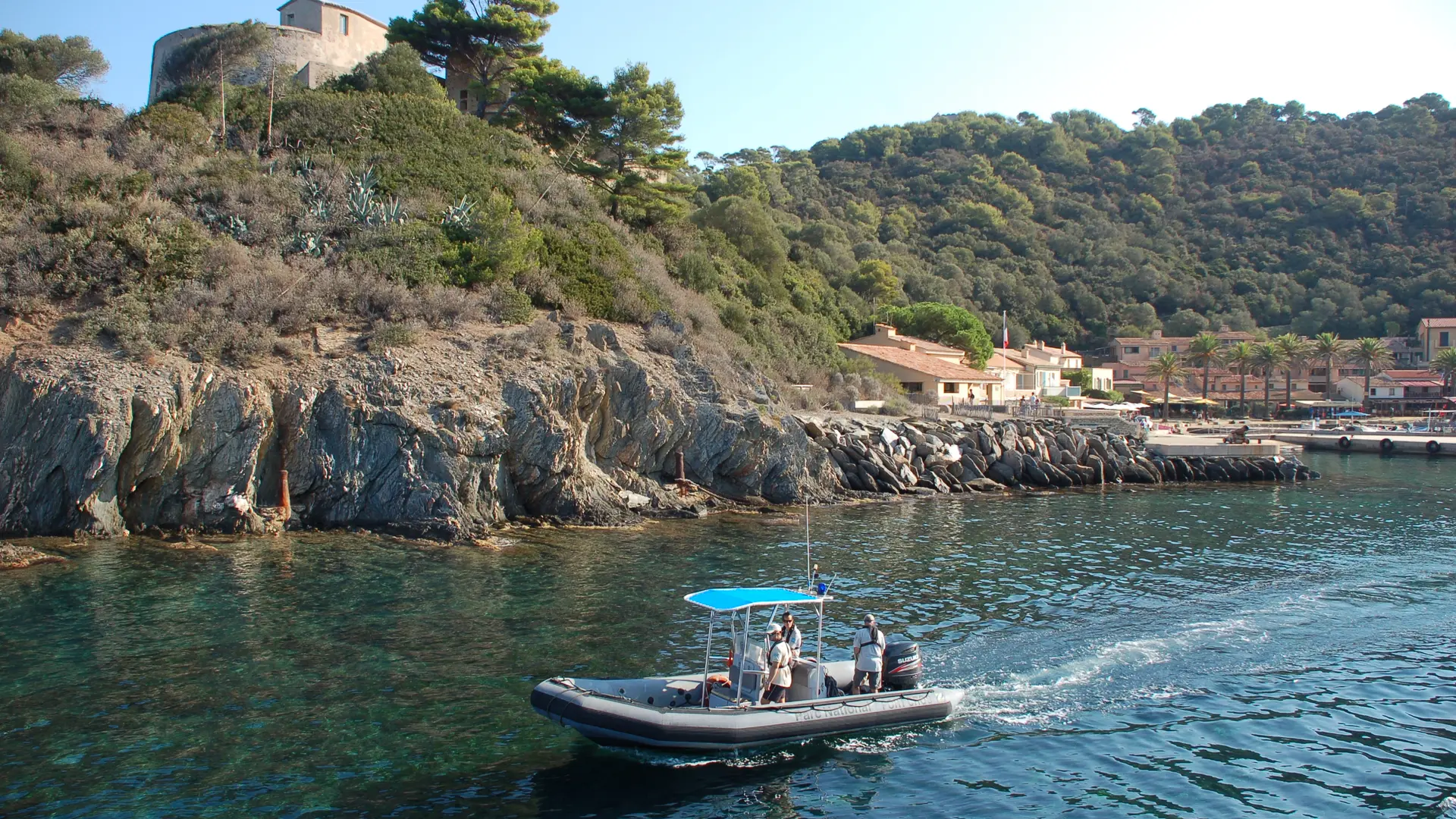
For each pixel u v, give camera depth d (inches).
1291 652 769.6
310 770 521.0
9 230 1323.8
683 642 759.1
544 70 2454.5
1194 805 510.9
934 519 1439.5
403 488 1179.9
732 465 1514.5
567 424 1337.4
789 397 2050.9
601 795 509.7
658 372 1517.0
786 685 614.2
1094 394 3895.2
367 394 1226.0
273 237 1496.1
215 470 1141.1
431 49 2497.5
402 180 1795.0
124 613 804.6
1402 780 542.0
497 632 777.6
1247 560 1141.1
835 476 1659.7
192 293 1267.2
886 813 500.4
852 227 5177.2
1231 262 5925.2
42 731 562.9
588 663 704.4
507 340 1407.5
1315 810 506.3
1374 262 5625.0
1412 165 6378.0
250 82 2346.2
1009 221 6082.7
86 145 1734.7
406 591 903.1
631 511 1347.2
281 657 703.1
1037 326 5093.5
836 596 934.4
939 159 6963.6
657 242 2333.9
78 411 1066.7
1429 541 1283.2
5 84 1893.5
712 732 553.6
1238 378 4815.5
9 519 1051.9
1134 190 6870.1
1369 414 4188.0
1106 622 850.8
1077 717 633.6
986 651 762.2
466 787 508.7
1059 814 500.7
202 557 1011.3
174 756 532.7
